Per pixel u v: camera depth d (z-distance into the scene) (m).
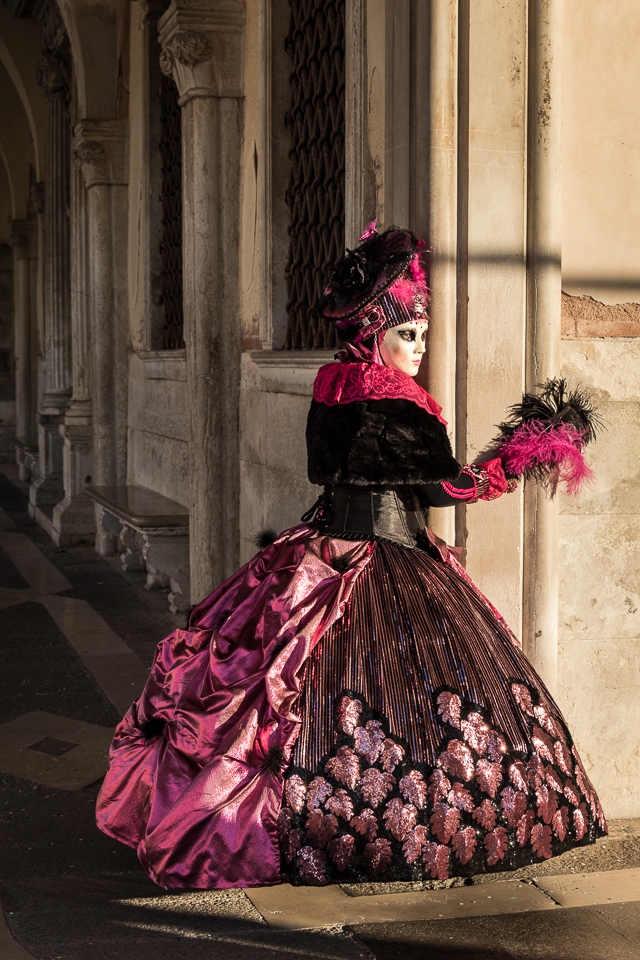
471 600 2.69
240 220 5.25
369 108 3.37
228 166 5.21
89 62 7.75
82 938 2.43
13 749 3.86
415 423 2.54
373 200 3.38
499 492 2.77
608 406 3.15
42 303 12.47
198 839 2.43
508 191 2.95
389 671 2.48
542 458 2.70
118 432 8.23
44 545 8.85
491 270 2.96
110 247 8.00
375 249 2.68
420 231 2.94
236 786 2.45
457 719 2.44
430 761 2.40
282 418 4.55
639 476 3.18
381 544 2.69
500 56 2.90
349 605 2.58
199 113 5.18
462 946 2.39
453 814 2.38
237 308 5.28
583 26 3.03
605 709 3.22
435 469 2.54
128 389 8.16
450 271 2.95
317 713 2.44
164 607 6.43
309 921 2.52
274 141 4.57
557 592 3.11
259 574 2.80
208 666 2.70
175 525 6.03
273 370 4.66
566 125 3.05
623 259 3.13
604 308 3.14
